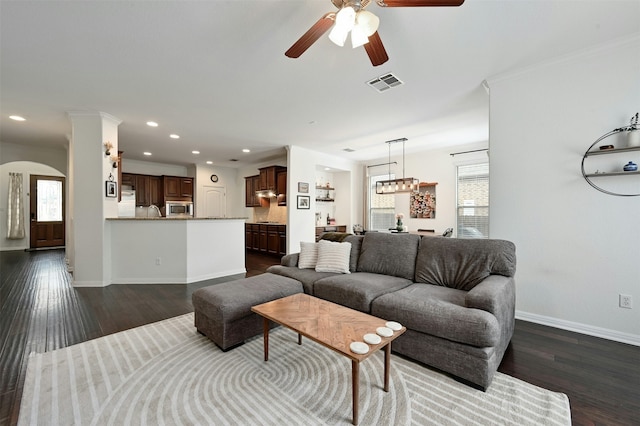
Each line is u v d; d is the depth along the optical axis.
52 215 8.16
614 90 2.34
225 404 1.61
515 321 2.75
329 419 1.49
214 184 8.45
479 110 3.85
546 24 2.07
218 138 5.28
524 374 1.89
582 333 2.48
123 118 4.11
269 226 7.17
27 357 2.10
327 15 1.65
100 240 4.03
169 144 5.75
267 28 2.12
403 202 6.93
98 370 1.93
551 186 2.62
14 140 5.36
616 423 1.46
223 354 2.17
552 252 2.62
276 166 7.18
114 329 2.62
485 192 5.66
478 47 2.37
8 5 1.84
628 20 2.03
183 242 4.41
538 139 2.67
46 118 4.10
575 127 2.50
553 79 2.59
